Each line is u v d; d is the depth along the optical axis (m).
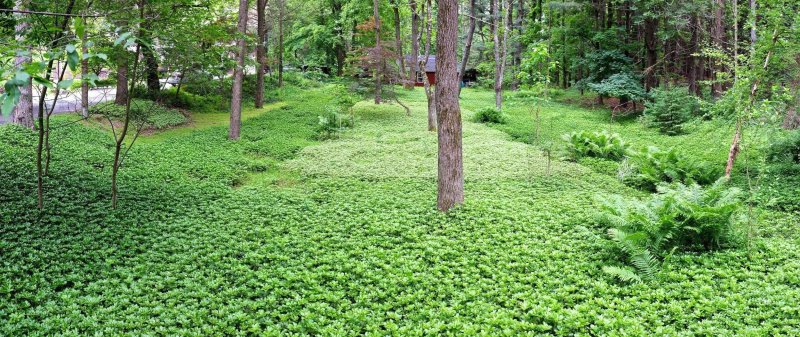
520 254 8.70
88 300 6.81
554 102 33.09
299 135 21.39
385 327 6.51
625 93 26.64
